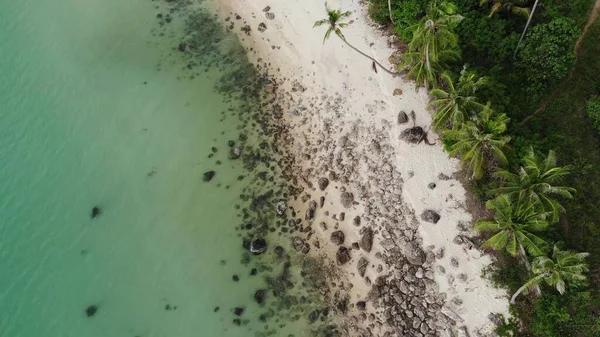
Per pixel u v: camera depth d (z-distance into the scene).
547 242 26.14
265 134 35.28
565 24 30.47
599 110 29.59
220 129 35.88
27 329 30.98
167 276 31.55
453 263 29.22
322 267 30.95
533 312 27.25
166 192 34.19
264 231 32.31
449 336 28.00
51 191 35.25
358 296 29.91
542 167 26.16
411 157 32.09
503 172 27.09
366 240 30.70
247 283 30.91
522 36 31.58
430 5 31.08
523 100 31.80
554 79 30.86
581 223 28.59
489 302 28.12
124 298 31.23
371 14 36.25
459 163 31.28
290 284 30.66
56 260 32.88
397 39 35.19
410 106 33.16
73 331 30.55
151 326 30.23
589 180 29.34
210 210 33.28
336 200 32.31
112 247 32.84
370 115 33.84
